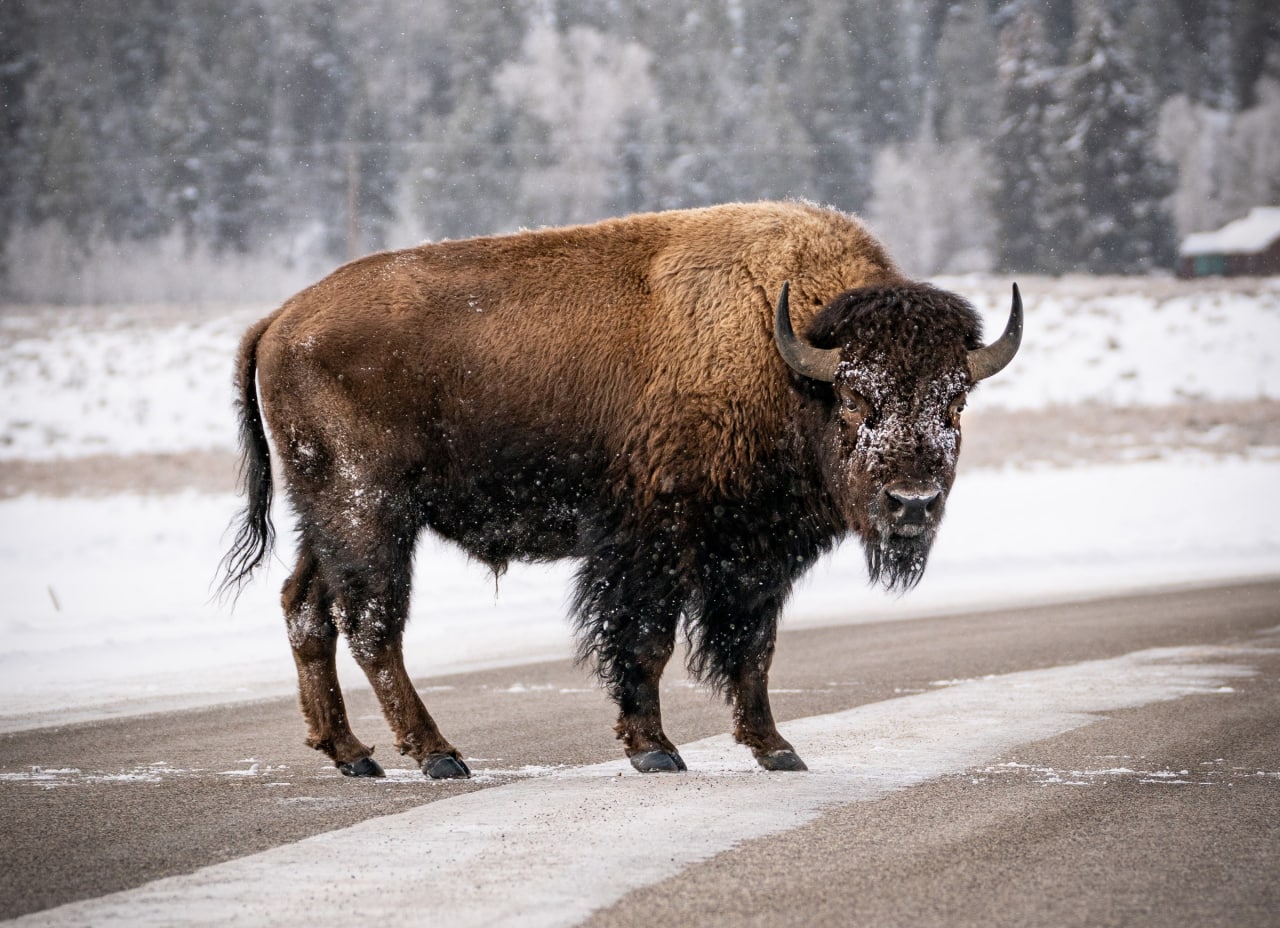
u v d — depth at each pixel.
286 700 33.00
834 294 25.70
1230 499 91.69
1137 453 116.44
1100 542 74.88
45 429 136.88
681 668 39.56
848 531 25.92
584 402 26.30
